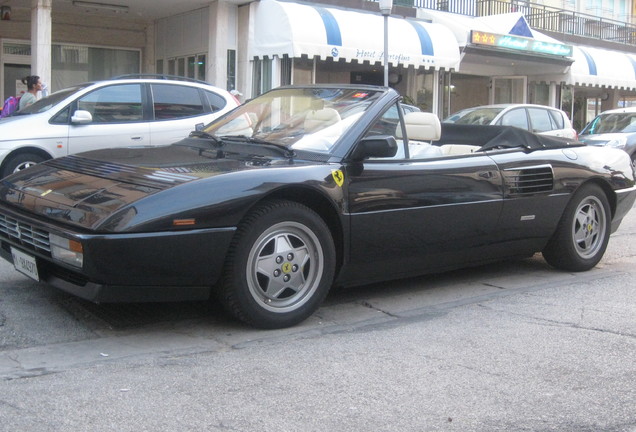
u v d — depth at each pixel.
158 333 4.55
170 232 4.05
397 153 5.28
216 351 4.23
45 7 14.18
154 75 9.56
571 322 4.97
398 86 20.50
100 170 4.78
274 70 15.96
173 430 3.15
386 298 5.58
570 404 3.56
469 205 5.42
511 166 5.75
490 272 6.56
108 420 3.24
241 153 5.12
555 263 6.49
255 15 16.20
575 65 22.70
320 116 5.28
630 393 3.72
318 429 3.21
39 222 4.27
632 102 31.44
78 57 17.95
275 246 4.54
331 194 4.68
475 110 13.99
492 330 4.76
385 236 5.02
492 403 3.55
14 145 8.44
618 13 31.59
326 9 16.59
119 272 3.98
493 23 21.42
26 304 5.05
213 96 9.84
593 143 14.70
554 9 27.70
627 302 5.53
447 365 4.07
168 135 9.34
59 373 3.82
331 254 4.77
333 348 4.33
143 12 17.53
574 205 6.29
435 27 18.58
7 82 16.97
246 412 3.37
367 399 3.56
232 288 4.39
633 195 6.90
